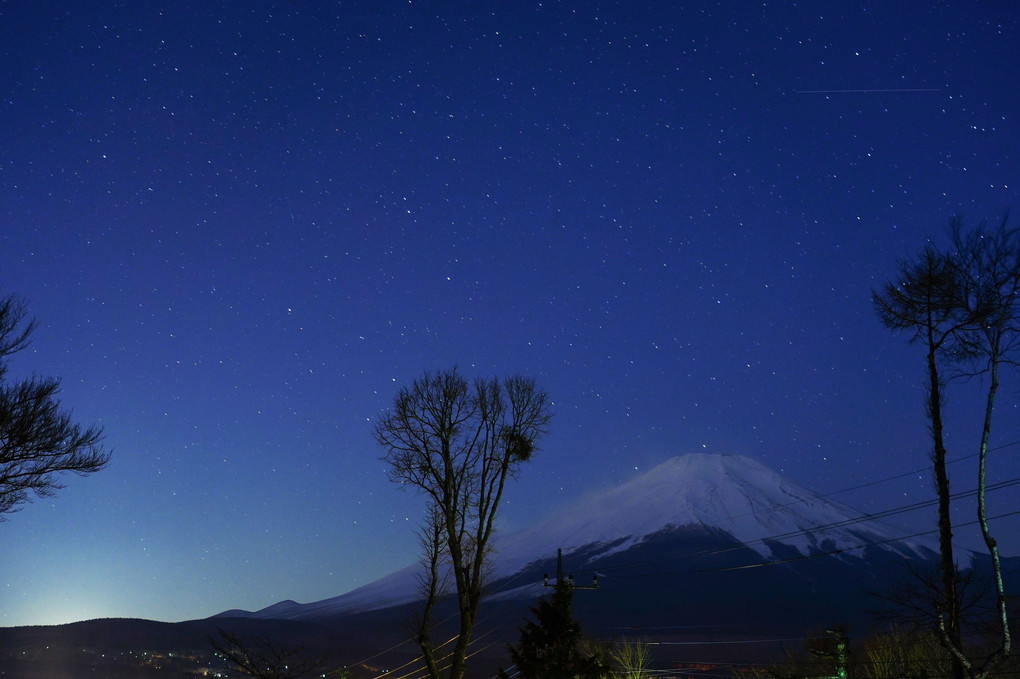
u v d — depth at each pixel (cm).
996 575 1906
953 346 2198
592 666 2894
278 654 3269
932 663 4084
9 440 1738
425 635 2812
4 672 12769
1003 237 2056
